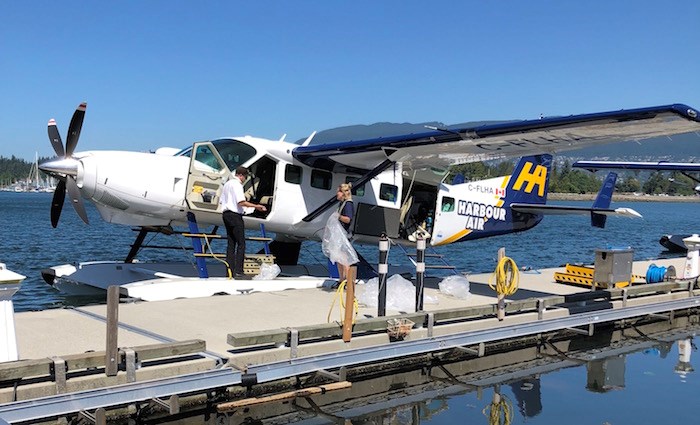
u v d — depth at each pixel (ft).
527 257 72.02
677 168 64.75
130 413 16.12
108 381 15.21
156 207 29.17
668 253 84.43
